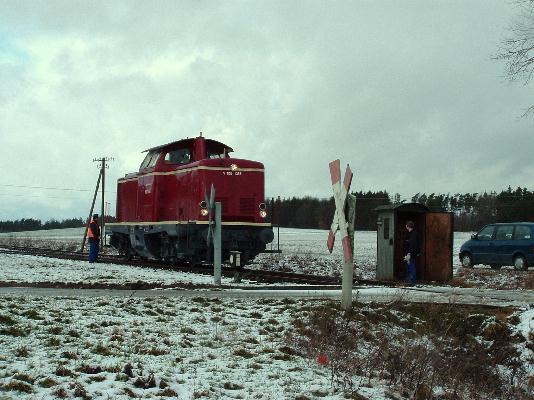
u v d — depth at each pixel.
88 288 15.09
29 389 5.93
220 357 8.26
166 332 9.59
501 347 10.89
